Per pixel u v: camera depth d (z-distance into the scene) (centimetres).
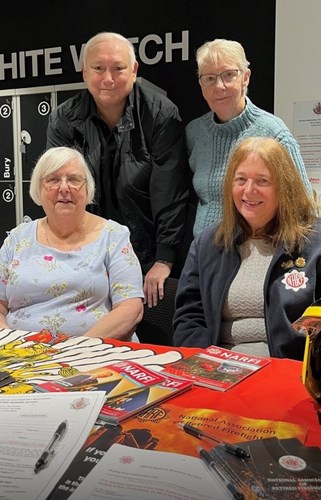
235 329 195
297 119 324
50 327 213
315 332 118
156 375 134
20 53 418
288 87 324
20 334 179
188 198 301
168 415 114
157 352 157
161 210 291
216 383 131
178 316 210
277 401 122
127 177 292
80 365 146
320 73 314
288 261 189
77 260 221
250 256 196
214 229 207
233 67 260
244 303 192
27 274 219
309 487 87
